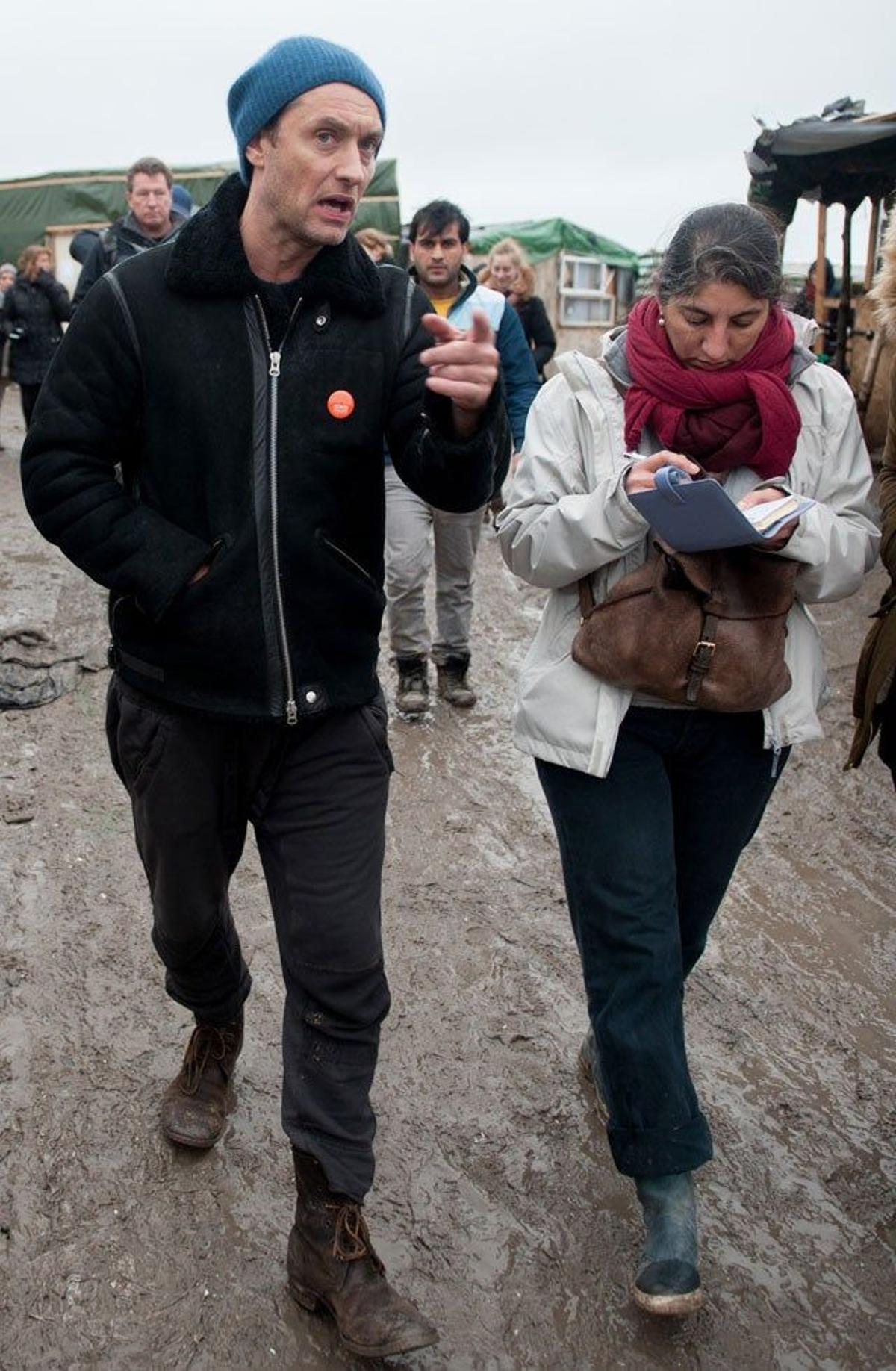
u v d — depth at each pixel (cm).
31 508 202
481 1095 280
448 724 488
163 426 198
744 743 226
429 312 212
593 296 2173
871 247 985
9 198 1789
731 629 210
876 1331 223
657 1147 214
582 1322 223
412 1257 236
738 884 375
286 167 186
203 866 221
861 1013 314
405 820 408
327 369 199
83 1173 250
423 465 197
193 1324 218
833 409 223
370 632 216
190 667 204
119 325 195
